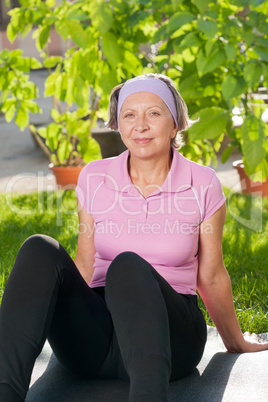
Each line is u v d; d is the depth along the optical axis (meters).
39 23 7.02
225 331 3.21
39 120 14.20
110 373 2.81
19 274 2.57
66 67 7.37
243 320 4.01
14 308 2.49
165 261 2.91
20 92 7.73
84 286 2.73
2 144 13.12
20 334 2.45
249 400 2.68
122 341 2.42
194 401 2.71
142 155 2.89
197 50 6.48
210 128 6.04
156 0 6.26
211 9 6.02
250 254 5.43
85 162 8.07
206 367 3.08
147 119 2.87
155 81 2.92
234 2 5.98
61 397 2.76
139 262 2.56
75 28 6.56
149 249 2.91
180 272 2.92
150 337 2.38
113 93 3.04
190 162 3.01
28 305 2.49
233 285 4.66
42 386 2.89
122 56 6.50
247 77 5.83
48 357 3.25
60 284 2.61
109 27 6.27
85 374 2.84
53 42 21.50
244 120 6.25
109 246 2.98
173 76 6.69
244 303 4.36
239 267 5.09
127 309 2.45
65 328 2.68
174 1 5.80
